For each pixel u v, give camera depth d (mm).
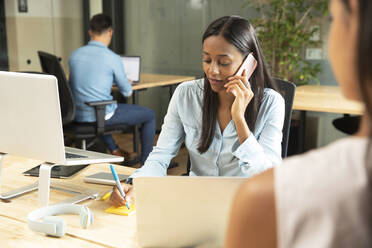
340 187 352
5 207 1466
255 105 1596
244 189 387
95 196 1537
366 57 334
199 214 1028
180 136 1771
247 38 1502
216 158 1677
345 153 367
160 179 1022
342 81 374
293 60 4242
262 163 1519
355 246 346
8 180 1726
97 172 1807
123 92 3754
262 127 1640
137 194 1051
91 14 5441
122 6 5520
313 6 4246
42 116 1394
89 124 3482
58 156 1419
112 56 3566
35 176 1771
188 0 5121
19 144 1485
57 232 1240
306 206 354
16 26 4703
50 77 1340
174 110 1741
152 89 5512
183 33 5223
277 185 367
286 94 1916
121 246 1180
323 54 4352
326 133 4391
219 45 1467
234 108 1514
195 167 1751
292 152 3902
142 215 1063
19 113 1435
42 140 1427
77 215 1378
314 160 376
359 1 342
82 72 3465
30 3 4812
